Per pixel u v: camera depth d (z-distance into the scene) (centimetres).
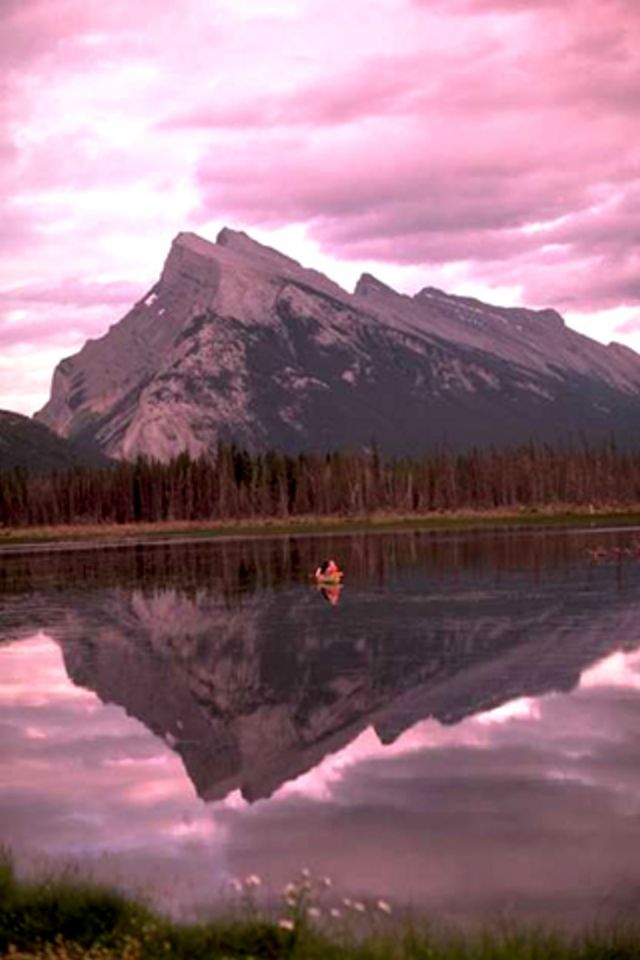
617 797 2058
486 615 4947
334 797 2127
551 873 1669
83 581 7781
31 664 3928
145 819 2020
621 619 4619
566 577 6838
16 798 2189
